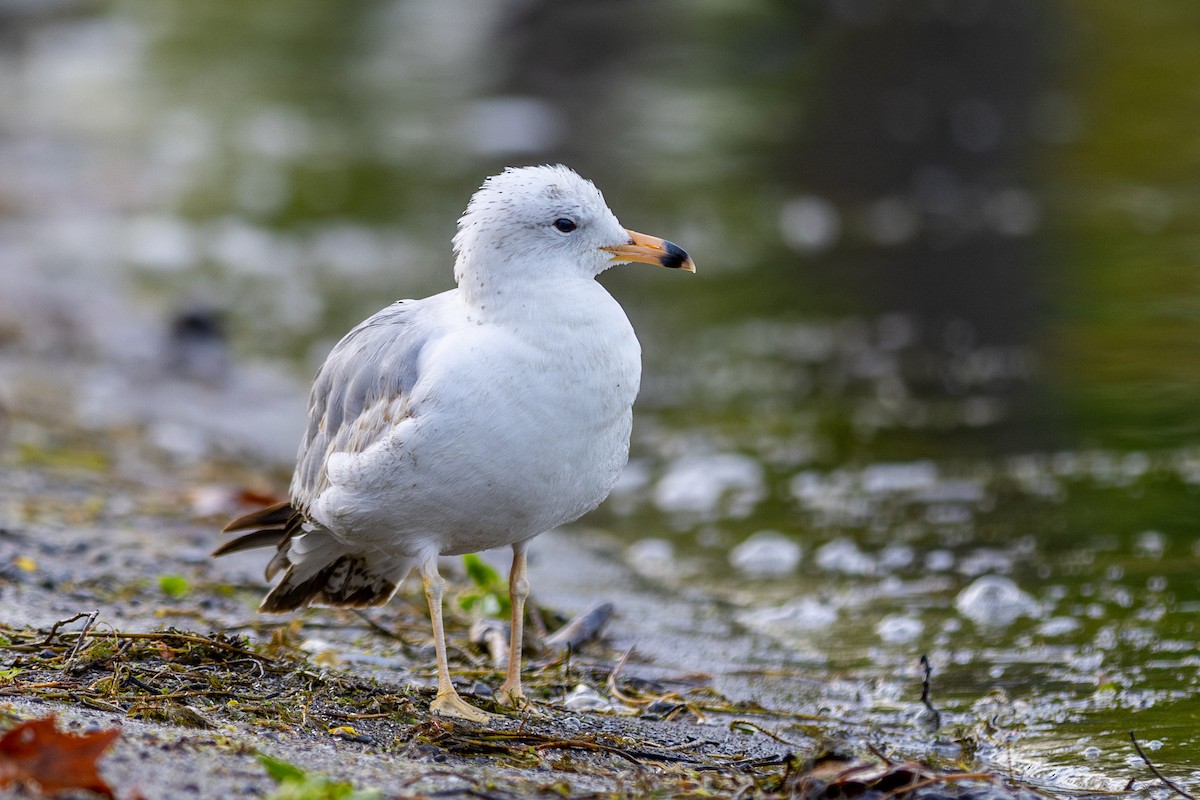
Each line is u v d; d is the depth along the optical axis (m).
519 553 7.87
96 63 37.94
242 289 20.80
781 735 7.72
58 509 11.03
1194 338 16.72
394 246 23.02
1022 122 28.77
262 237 23.70
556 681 8.45
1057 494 12.41
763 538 11.82
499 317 7.21
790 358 17.19
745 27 35.34
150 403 15.55
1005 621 9.76
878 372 16.48
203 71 36.66
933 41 34.25
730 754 7.27
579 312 7.21
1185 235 21.34
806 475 13.52
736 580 11.06
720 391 16.14
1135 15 35.28
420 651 8.83
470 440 7.02
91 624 7.70
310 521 7.86
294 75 35.91
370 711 7.14
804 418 15.16
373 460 7.16
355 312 19.73
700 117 30.19
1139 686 8.46
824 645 9.52
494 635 8.92
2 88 35.53
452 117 31.39
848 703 8.38
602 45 35.62
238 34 40.47
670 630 9.84
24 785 5.24
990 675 8.80
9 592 8.73
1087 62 32.06
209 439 14.34
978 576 10.73
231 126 31.34
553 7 36.44
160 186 26.94
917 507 12.41
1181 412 14.30
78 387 15.75
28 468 12.21
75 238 23.53
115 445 13.57
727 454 14.19
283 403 16.08
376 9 42.25
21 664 7.20
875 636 9.66
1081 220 22.56
